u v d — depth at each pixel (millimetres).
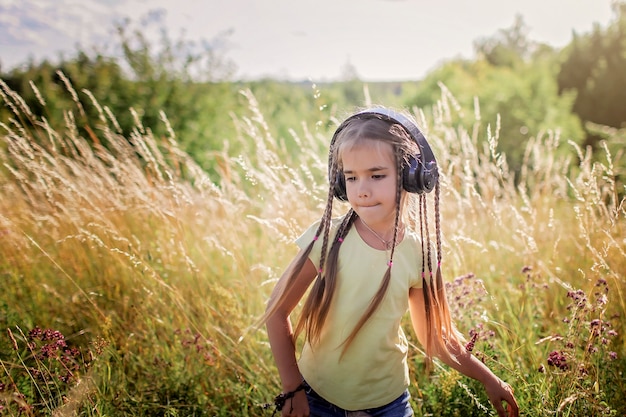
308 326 1797
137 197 3777
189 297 3287
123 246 3545
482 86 15820
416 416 2363
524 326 2826
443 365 2490
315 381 1835
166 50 9984
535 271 3373
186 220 4078
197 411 2482
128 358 2715
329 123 3578
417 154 1688
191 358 2711
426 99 16625
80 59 9273
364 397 1807
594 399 2047
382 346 1775
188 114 9609
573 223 4090
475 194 3410
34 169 3662
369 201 1655
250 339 2852
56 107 7887
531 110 14367
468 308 2639
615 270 3027
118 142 4152
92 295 3311
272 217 3771
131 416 2307
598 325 2178
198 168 3916
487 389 1884
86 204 3896
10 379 2232
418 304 1914
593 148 16453
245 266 3473
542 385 2160
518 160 13086
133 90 9273
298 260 1774
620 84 20969
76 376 2268
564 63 23094
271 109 16172
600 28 22391
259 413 2516
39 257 3744
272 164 3584
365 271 1722
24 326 2967
